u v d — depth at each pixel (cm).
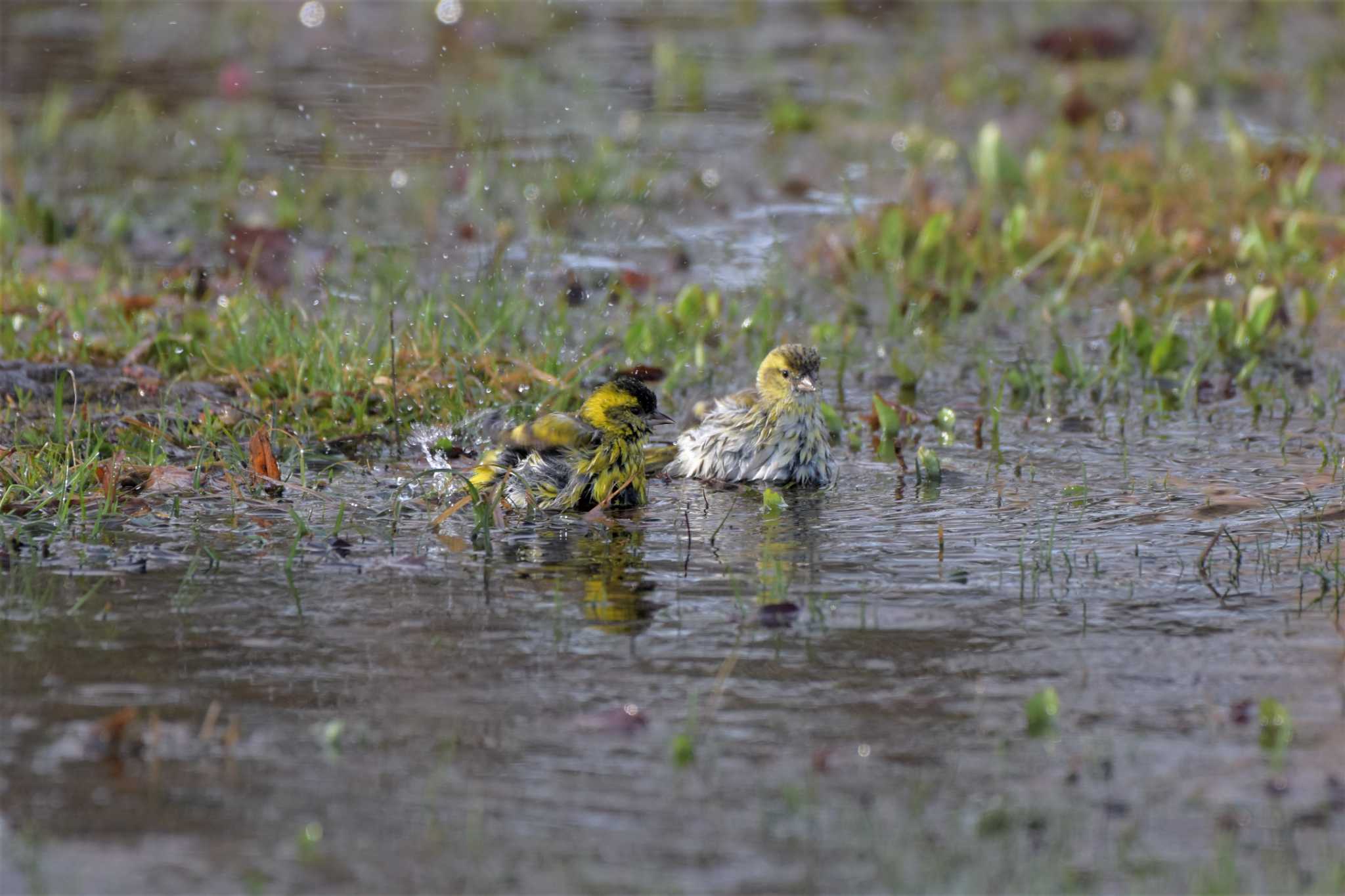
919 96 2812
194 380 1477
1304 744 778
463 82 2886
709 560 1061
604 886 654
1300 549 1070
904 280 1894
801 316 1781
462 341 1559
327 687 841
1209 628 929
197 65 2973
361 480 1243
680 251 1992
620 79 2947
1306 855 679
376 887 653
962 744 779
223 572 1020
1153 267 1928
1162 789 736
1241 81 2830
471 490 1134
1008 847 685
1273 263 1852
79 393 1414
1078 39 3153
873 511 1180
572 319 1731
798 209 2195
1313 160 2047
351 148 2444
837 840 690
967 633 923
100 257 1911
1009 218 1944
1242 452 1323
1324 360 1614
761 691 840
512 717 807
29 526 1096
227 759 757
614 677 857
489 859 673
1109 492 1214
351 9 3494
